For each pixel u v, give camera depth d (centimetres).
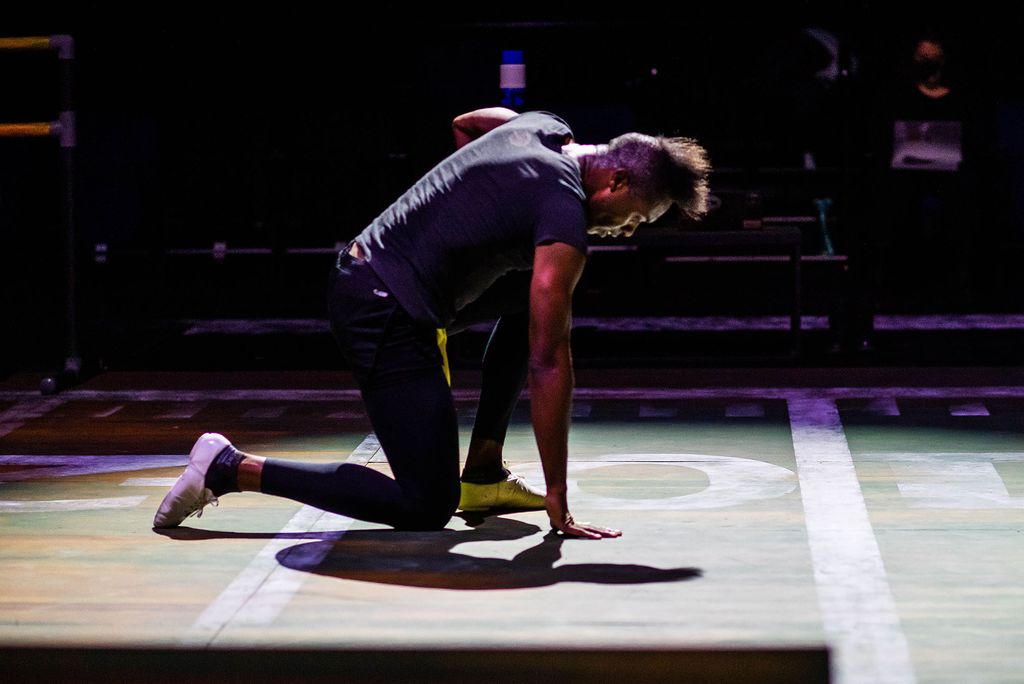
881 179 958
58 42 805
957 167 1134
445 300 494
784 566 473
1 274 1207
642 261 1101
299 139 1194
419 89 1134
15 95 1201
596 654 398
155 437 677
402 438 490
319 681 381
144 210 1197
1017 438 648
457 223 484
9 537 515
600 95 1167
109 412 736
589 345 949
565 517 496
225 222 1201
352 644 406
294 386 802
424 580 462
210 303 1149
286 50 1176
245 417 719
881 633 412
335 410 734
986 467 597
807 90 1144
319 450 645
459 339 856
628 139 477
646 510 540
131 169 1191
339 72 1176
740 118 1157
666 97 1161
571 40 1155
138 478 600
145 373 848
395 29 958
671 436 662
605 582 457
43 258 1207
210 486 509
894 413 705
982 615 425
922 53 1120
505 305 521
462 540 505
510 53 809
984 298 1111
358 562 481
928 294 1133
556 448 486
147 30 1173
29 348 954
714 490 567
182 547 501
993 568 469
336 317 497
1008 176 1139
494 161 481
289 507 550
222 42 1159
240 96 1188
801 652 398
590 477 589
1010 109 1130
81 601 446
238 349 950
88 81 1184
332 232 1199
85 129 1187
